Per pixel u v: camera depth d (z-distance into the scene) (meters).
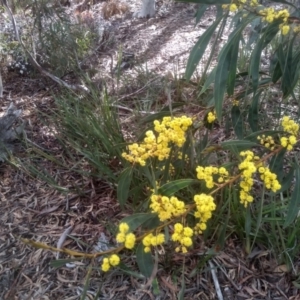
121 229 1.01
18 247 1.82
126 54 3.64
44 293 1.62
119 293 1.59
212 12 4.57
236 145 1.39
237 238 1.74
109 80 3.12
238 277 1.62
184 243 1.03
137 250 1.14
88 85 2.88
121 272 1.64
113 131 2.15
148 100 2.53
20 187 2.14
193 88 2.70
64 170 2.21
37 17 3.15
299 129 1.54
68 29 3.18
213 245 1.70
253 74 1.40
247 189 1.21
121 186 1.48
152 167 1.51
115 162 2.06
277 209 1.65
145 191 1.85
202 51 1.32
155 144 1.34
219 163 2.03
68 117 2.29
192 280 1.61
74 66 3.26
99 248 1.74
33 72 3.21
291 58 1.42
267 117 2.29
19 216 1.97
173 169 1.68
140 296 1.58
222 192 1.54
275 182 1.21
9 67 3.27
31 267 1.72
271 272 1.63
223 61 1.31
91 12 4.50
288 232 1.67
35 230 1.89
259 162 1.30
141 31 4.19
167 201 1.09
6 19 3.65
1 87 2.96
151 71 3.11
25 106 2.85
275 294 1.56
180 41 3.91
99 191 2.06
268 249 1.69
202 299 1.55
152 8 4.51
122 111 2.68
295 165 1.44
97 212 1.94
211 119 1.61
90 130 2.17
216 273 1.63
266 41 1.38
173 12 4.66
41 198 2.06
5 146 2.30
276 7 3.42
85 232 1.84
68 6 4.75
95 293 1.60
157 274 1.63
